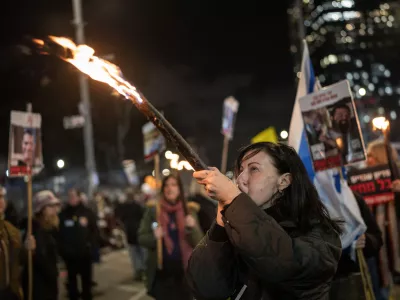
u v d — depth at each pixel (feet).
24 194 46.55
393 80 233.14
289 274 5.88
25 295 19.08
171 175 19.31
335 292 10.86
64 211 27.22
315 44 252.83
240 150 7.46
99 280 35.50
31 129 17.53
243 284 6.70
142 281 34.47
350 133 12.53
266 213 6.46
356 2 253.85
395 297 20.12
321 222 6.89
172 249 18.22
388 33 243.40
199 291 6.67
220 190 6.10
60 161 49.47
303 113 13.52
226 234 6.60
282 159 7.00
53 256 19.86
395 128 98.37
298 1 55.42
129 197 36.17
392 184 15.34
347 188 12.46
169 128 5.81
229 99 27.99
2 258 15.16
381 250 15.89
